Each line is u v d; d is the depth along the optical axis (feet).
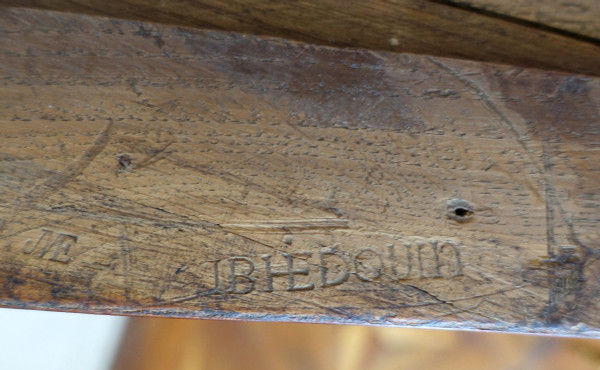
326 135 0.37
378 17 0.40
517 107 0.38
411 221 0.36
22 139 0.35
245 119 0.36
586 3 0.39
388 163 0.37
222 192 0.36
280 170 0.36
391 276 0.36
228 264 0.35
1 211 0.34
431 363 0.48
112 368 0.47
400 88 0.38
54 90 0.35
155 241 0.35
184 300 0.35
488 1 0.39
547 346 0.49
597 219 0.37
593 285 0.36
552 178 0.37
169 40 0.37
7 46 0.36
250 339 0.48
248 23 0.40
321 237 0.36
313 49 0.38
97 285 0.34
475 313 0.36
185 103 0.36
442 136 0.37
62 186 0.35
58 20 0.36
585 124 0.38
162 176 0.35
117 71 0.36
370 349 0.48
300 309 0.35
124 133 0.35
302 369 0.48
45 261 0.34
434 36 0.40
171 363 0.47
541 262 0.36
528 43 0.40
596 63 0.41
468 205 0.36
